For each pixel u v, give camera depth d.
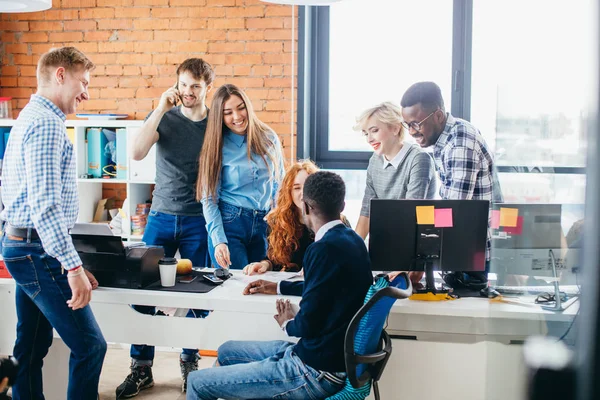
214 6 4.69
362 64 4.79
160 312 3.27
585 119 1.03
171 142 3.66
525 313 1.36
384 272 3.01
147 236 3.78
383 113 3.28
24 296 2.67
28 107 2.49
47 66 2.51
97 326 2.58
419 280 2.81
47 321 2.76
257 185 3.54
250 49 4.67
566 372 1.07
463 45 4.63
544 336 1.23
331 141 4.91
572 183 1.14
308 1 2.92
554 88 1.23
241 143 3.51
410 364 2.58
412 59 4.72
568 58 1.16
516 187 1.50
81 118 4.84
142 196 4.74
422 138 2.93
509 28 1.49
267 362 2.27
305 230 3.16
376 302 2.02
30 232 2.47
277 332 2.62
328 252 2.15
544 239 1.31
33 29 4.92
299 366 2.20
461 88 4.64
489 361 1.53
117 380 3.75
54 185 2.36
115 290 2.72
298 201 3.06
